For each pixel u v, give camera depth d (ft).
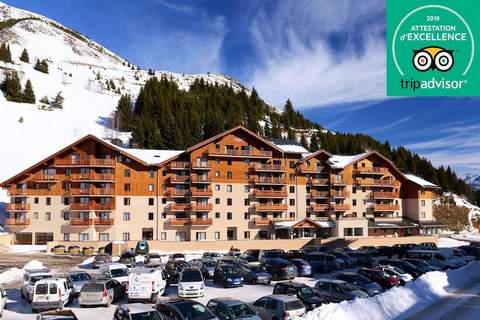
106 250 244.42
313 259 167.63
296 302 81.51
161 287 113.19
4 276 151.33
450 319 84.58
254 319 74.69
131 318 69.77
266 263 156.97
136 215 281.13
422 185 347.15
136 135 463.42
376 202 343.87
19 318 93.97
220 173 298.15
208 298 113.70
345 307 81.71
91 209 273.75
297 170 319.68
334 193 324.60
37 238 274.98
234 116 601.62
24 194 275.59
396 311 89.71
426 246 230.48
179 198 290.35
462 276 138.92
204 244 254.06
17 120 474.49
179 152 312.29
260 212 305.53
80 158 279.49
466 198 621.72
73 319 64.64
